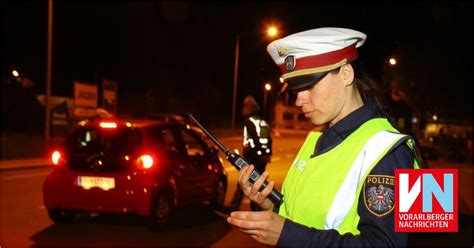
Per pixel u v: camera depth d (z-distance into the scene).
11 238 6.24
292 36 1.84
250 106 7.11
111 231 6.79
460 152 27.92
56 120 22.09
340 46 1.80
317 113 1.86
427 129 35.69
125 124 6.84
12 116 26.70
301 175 1.88
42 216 7.56
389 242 1.56
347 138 1.79
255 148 6.99
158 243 6.23
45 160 16.08
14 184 10.83
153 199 6.60
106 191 6.57
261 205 2.04
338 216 1.69
